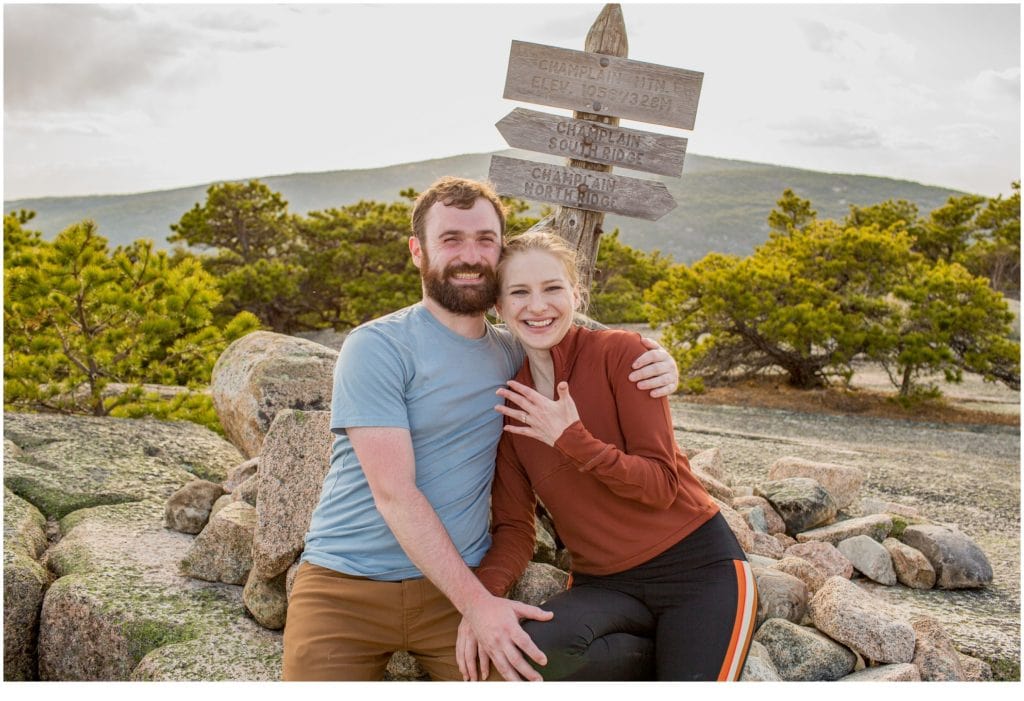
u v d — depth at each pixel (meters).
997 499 6.89
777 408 13.73
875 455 9.13
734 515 3.81
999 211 30.06
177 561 3.53
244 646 2.88
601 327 3.41
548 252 2.50
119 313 7.35
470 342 2.53
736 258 16.14
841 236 15.66
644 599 2.40
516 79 3.95
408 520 2.27
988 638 3.36
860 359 15.40
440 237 2.44
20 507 3.90
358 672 2.36
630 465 2.25
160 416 6.63
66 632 3.10
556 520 2.54
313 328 27.45
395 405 2.36
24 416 5.26
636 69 3.93
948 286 13.70
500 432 2.57
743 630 2.28
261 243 28.94
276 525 3.10
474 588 2.27
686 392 15.27
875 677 2.74
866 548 4.04
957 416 13.35
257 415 4.67
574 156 4.00
